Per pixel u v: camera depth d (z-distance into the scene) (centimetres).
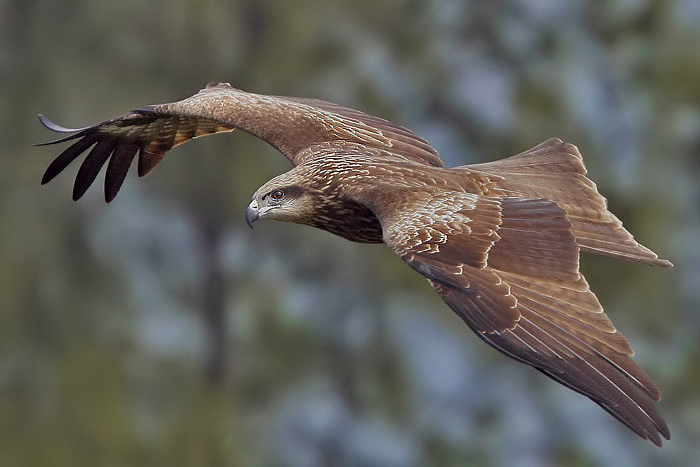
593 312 627
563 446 1672
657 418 585
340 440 1631
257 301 1698
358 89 1731
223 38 1727
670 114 1723
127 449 1414
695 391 1612
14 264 1669
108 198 965
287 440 1620
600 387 598
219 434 1451
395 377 1670
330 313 1689
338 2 1745
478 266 651
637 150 1694
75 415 1428
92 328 1634
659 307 1584
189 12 1716
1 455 1418
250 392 1664
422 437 1658
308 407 1639
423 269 656
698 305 1634
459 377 1675
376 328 1677
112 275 1719
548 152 802
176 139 951
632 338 1597
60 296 1653
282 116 890
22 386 1499
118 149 951
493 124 1745
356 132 881
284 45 1727
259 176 1739
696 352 1597
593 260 1550
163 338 1717
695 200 1688
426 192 712
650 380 598
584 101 1733
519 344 620
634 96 1742
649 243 1614
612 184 1658
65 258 1714
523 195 759
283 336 1678
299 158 847
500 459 1661
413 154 873
